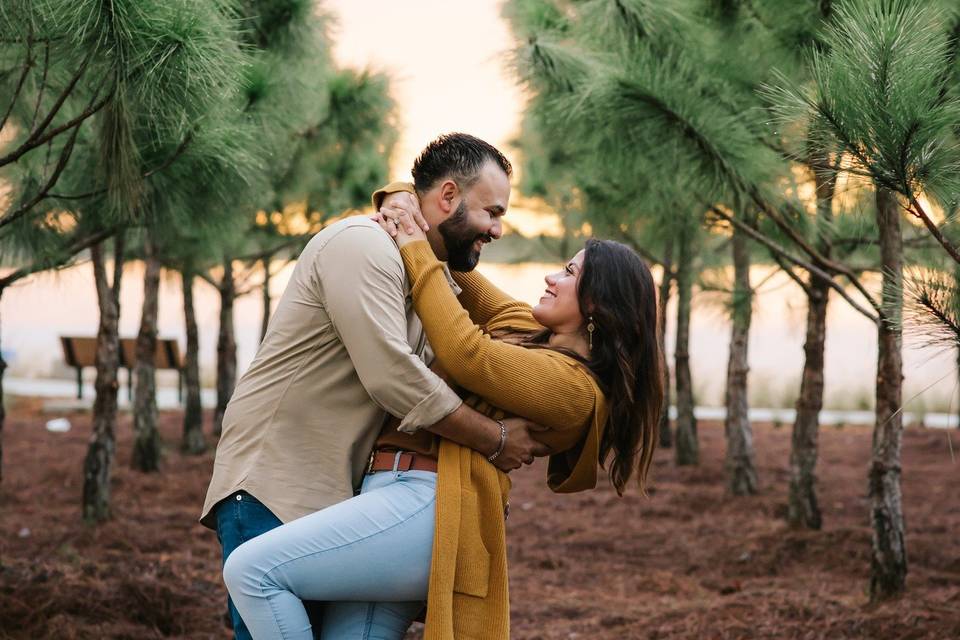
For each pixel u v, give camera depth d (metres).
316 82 6.13
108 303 6.49
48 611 4.33
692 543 6.75
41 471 8.63
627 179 5.06
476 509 2.56
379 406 2.63
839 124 2.84
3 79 3.64
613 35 4.70
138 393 8.59
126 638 4.22
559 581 5.90
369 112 7.15
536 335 2.88
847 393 16.28
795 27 4.33
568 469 2.90
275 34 5.17
